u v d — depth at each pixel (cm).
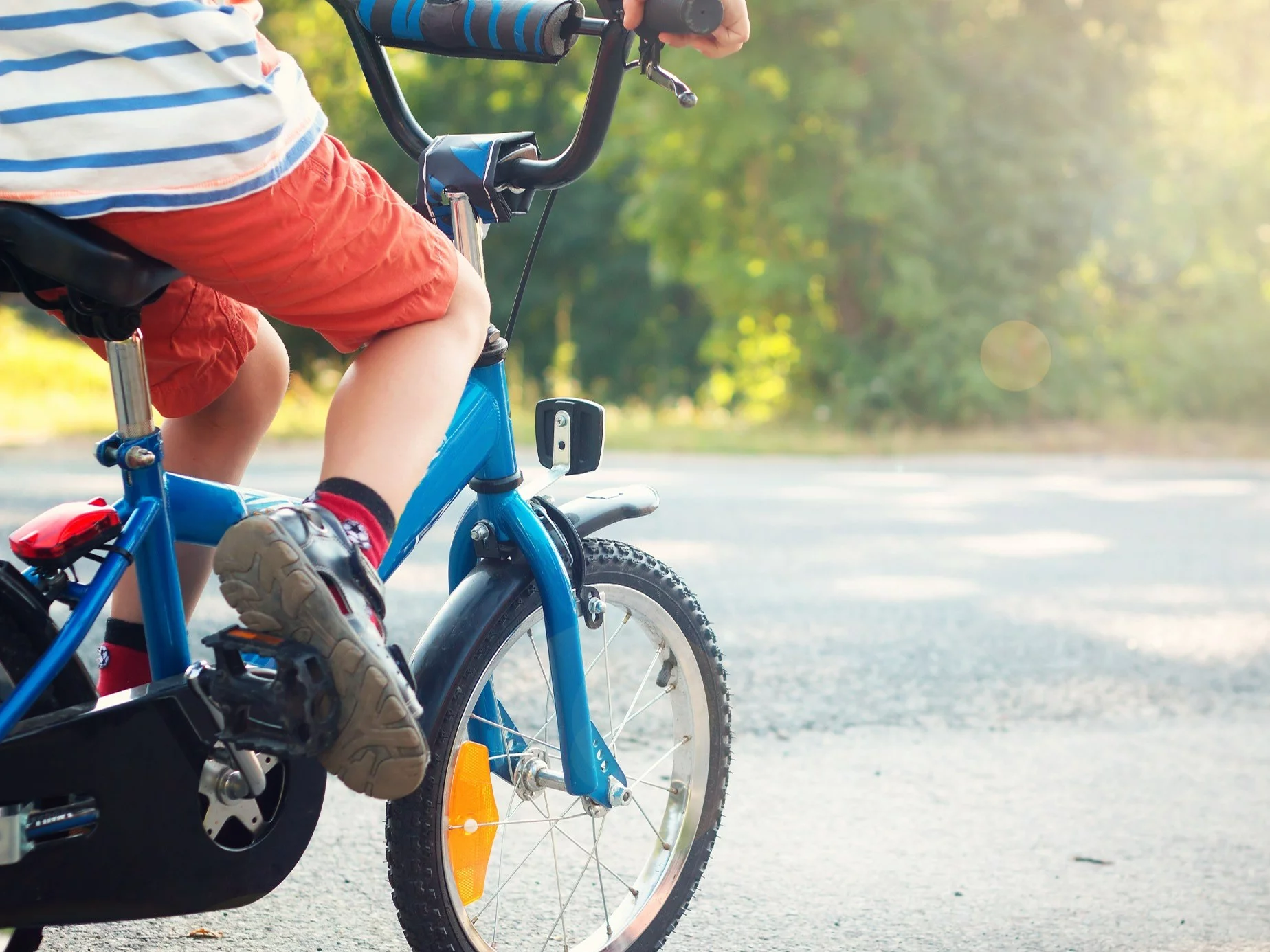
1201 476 1080
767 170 1559
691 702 220
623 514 209
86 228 135
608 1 168
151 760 150
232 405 195
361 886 254
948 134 1528
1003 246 1542
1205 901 257
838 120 1516
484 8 177
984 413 1543
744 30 178
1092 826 297
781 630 479
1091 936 240
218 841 161
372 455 153
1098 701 404
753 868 268
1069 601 549
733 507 819
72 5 131
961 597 550
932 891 259
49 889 146
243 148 136
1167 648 472
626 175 2559
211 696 147
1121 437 1488
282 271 145
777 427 1576
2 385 1766
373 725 144
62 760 145
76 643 147
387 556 176
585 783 201
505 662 385
